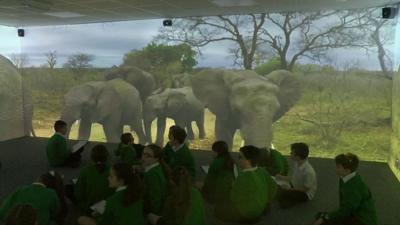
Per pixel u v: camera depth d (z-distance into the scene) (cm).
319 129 675
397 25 583
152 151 335
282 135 695
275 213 399
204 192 399
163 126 771
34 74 870
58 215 330
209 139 737
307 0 563
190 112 750
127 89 792
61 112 851
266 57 695
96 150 361
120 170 274
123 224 269
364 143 650
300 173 427
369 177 552
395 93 589
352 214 309
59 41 844
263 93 687
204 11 670
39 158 654
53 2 587
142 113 785
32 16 727
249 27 700
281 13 678
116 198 273
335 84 660
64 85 844
